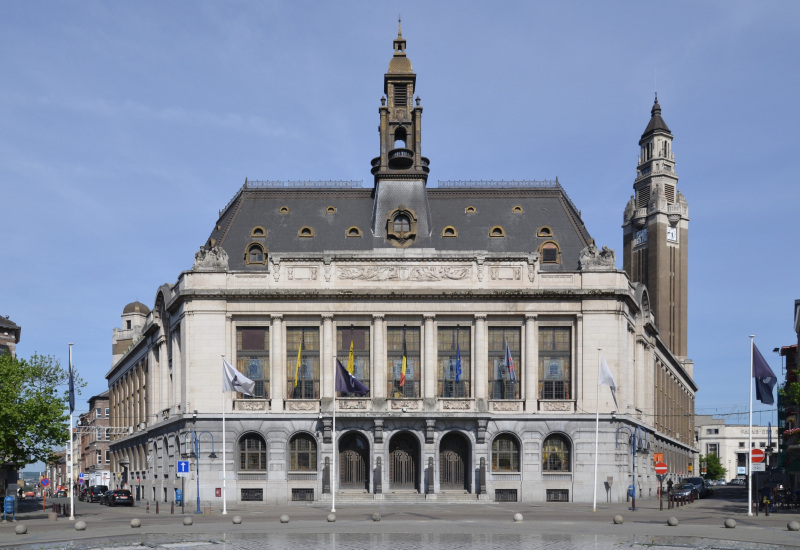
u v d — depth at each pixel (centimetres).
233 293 7412
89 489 10081
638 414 8419
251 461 7325
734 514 5772
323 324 7475
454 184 8362
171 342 8288
